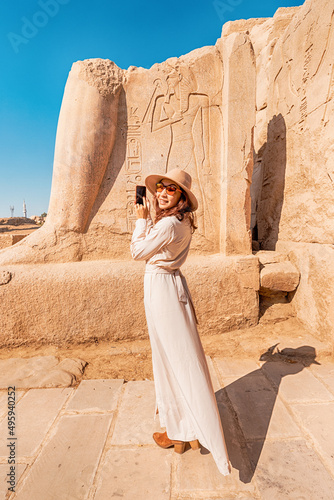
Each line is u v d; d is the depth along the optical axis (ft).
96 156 10.99
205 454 5.87
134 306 10.98
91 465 5.70
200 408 5.19
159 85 11.33
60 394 8.19
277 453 5.85
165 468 5.58
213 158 11.80
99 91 10.78
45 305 10.69
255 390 8.01
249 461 5.67
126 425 6.81
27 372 9.27
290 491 5.00
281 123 13.32
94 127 10.82
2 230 53.11
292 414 7.01
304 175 11.43
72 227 11.21
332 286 9.72
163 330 5.35
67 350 10.73
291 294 12.32
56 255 11.19
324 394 7.69
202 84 11.48
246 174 11.56
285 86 12.91
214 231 12.05
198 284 11.16
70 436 6.50
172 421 5.67
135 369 9.50
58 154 11.19
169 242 5.29
